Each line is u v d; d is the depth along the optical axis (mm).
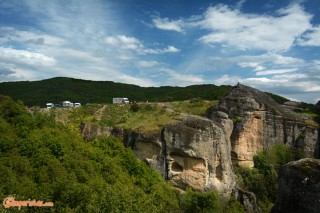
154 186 49062
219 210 44156
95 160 44031
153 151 62938
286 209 27906
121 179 42969
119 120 83312
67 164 36656
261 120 79938
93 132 74188
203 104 99562
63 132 51844
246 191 62344
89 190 26656
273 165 76812
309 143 79875
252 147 78812
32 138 39844
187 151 59719
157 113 82875
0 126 42625
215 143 60250
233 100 79875
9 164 32969
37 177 31953
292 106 99875
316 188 26375
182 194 53656
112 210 24312
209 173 59719
